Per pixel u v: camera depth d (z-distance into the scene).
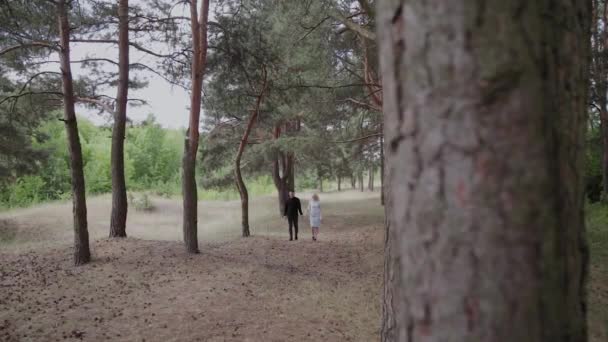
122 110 10.93
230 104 12.01
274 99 12.08
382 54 0.94
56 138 31.36
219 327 5.21
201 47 9.25
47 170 27.75
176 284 6.99
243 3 10.27
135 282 7.00
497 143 0.75
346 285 7.61
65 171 30.31
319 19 8.50
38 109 11.59
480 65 0.76
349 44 10.69
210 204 26.12
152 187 39.16
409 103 0.86
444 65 0.79
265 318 5.66
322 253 10.68
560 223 0.81
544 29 0.79
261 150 17.92
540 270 0.77
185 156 9.42
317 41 9.27
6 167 16.25
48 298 6.02
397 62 0.88
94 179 30.42
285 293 6.94
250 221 19.70
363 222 17.36
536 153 0.77
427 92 0.82
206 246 11.21
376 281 7.89
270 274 8.08
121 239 10.51
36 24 7.80
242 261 9.07
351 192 39.03
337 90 11.88
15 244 11.90
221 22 10.30
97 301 5.98
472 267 0.78
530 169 0.76
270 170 23.48
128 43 10.77
